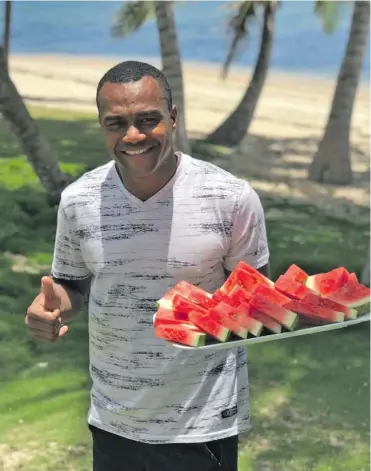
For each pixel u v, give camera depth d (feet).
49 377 17.56
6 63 27.73
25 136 28.43
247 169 34.81
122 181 7.44
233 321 6.89
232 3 38.60
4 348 18.95
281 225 29.35
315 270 25.30
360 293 7.49
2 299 21.94
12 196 29.25
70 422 15.35
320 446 14.60
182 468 7.74
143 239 7.35
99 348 7.82
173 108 7.35
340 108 33.19
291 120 38.99
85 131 36.86
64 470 13.60
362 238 28.27
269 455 14.23
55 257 8.07
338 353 19.17
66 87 40.55
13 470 13.57
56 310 7.52
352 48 33.50
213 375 7.59
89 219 7.50
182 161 7.43
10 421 15.39
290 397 16.72
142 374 7.57
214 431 7.62
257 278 7.32
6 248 25.54
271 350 19.39
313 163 34.22
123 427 7.83
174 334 6.82
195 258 7.36
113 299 7.55
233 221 7.41
